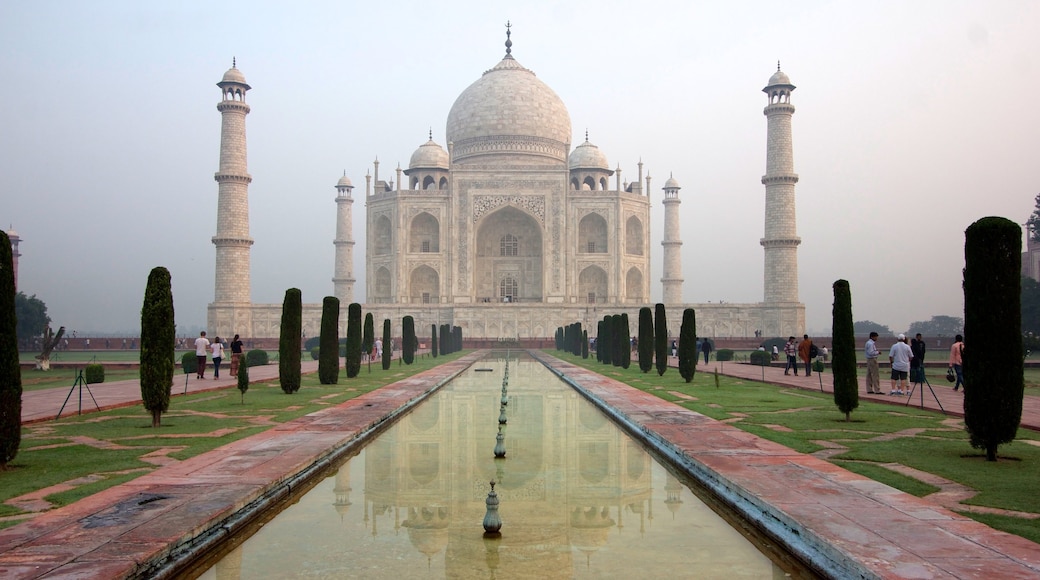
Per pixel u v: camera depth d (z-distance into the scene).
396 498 15.75
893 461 17.69
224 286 99.44
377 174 125.62
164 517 12.47
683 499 15.77
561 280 115.44
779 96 101.94
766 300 102.75
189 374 51.00
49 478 16.28
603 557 11.88
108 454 19.17
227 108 99.19
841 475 15.68
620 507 15.06
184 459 18.53
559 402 34.56
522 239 123.56
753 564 11.59
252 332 101.94
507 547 12.41
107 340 109.38
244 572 11.17
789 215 101.12
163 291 24.80
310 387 40.06
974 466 17.11
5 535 11.52
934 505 13.19
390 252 121.56
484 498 15.77
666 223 128.12
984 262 18.30
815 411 28.03
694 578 10.95
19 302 107.88
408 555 11.97
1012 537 11.24
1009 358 17.80
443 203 116.50
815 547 11.33
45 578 9.70
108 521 12.23
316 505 15.17
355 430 22.66
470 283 115.00
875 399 32.25
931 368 57.22
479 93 131.12
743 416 26.44
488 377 51.22
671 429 22.73
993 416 17.67
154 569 10.74
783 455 18.11
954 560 10.20
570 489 16.59
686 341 43.38
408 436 24.16
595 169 131.25
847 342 25.50
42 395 34.91
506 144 127.94
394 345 103.25
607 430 25.56
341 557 11.88
